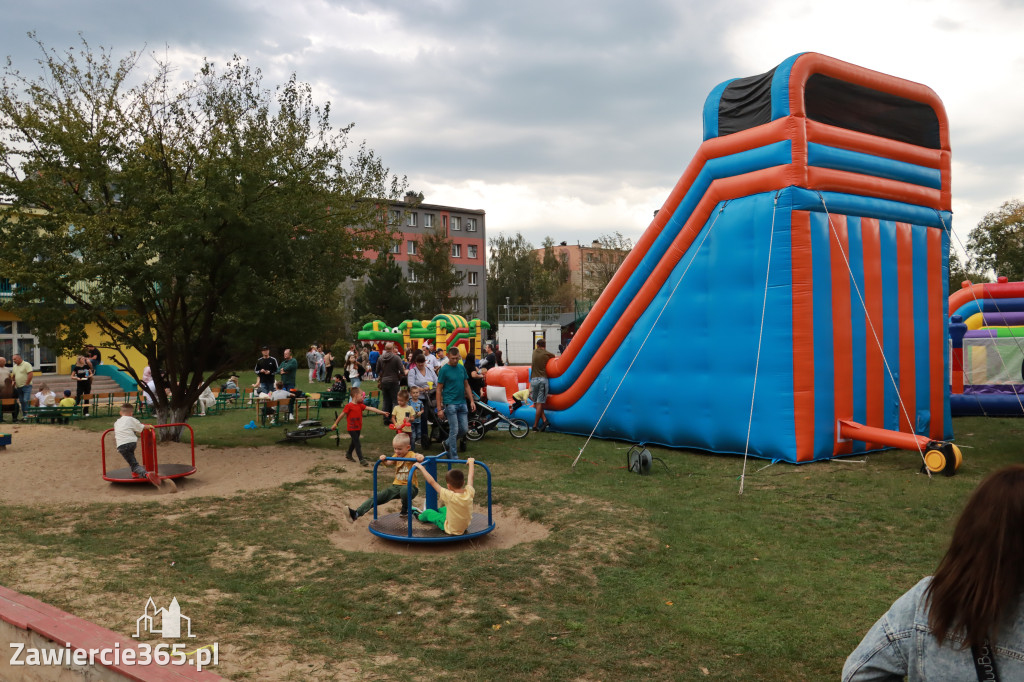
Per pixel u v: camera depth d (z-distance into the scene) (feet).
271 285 43.45
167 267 40.32
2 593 19.17
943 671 6.19
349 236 50.75
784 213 37.81
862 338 39.96
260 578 21.48
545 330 153.38
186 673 14.23
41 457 43.93
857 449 39.81
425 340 107.76
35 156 43.29
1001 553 5.96
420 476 36.35
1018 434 48.55
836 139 38.88
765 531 25.98
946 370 45.29
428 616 18.49
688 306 42.98
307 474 37.83
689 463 39.40
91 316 42.24
